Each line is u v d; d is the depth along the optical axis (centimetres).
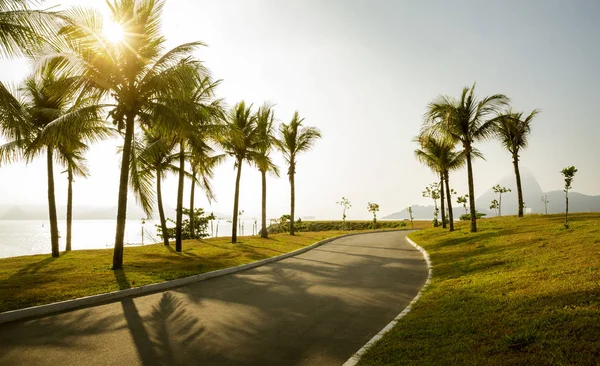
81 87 1158
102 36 1109
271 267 1323
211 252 1695
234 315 679
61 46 1062
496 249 1177
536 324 462
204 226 3092
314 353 486
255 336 558
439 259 1285
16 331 582
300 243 2212
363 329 586
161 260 1392
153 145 1477
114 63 1149
